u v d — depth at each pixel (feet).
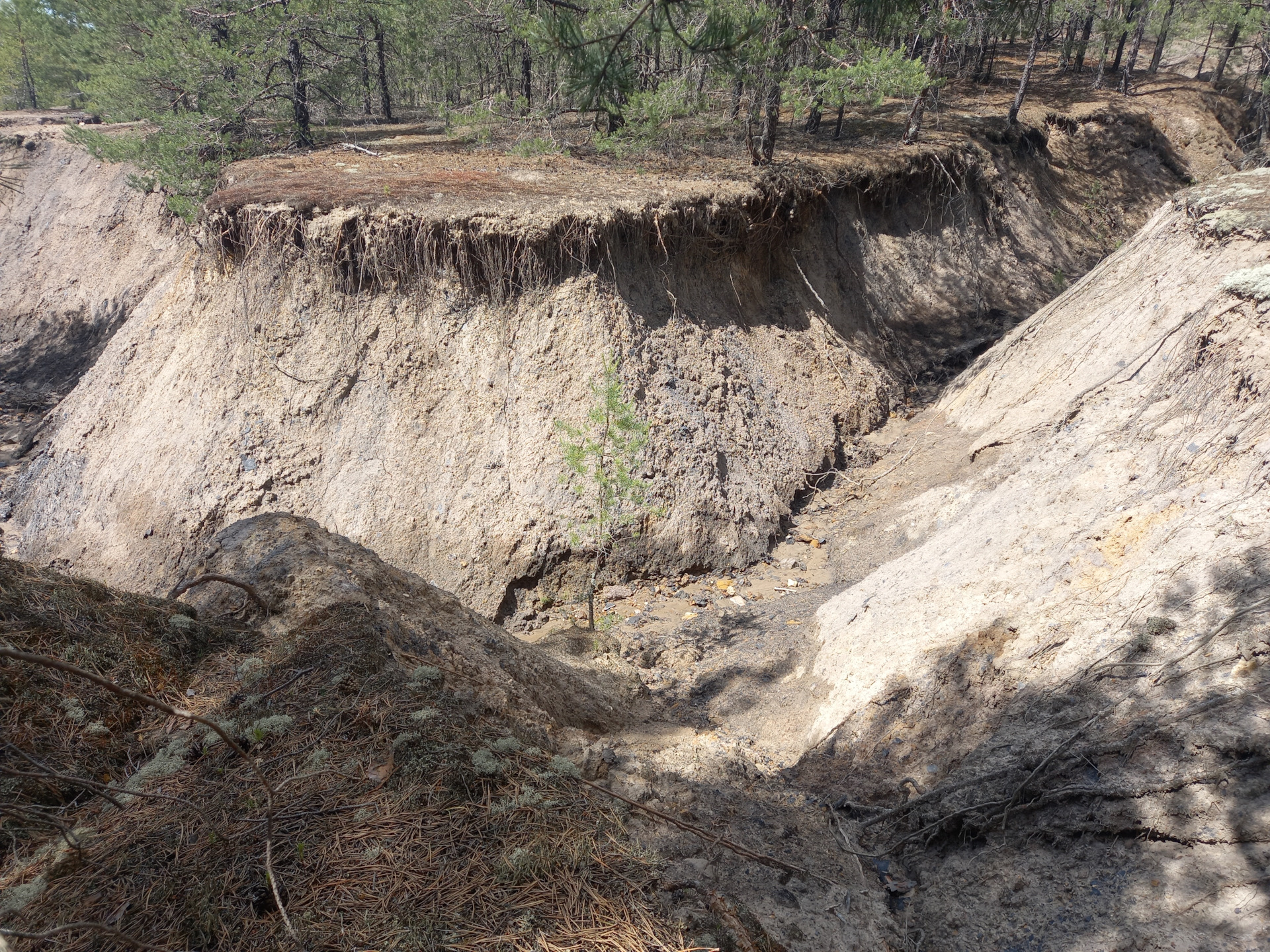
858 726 22.85
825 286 52.16
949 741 20.57
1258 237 30.30
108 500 41.93
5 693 12.26
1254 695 15.34
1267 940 12.28
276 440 39.99
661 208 42.70
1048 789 16.78
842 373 48.24
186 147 56.24
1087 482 25.09
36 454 53.78
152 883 9.95
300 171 48.75
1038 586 22.47
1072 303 41.01
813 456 43.39
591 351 39.32
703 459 39.11
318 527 21.67
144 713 13.41
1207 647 16.92
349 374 40.45
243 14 60.34
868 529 36.76
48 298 80.74
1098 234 74.54
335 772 12.01
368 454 39.32
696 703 27.81
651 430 38.63
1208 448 22.43
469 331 40.42
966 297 59.98
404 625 18.35
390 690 13.97
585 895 10.45
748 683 27.76
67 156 88.79
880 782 20.89
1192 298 31.68
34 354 77.25
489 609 36.22
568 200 42.39
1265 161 83.30
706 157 54.44
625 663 30.40
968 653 21.95
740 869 15.39
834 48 45.85
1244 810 13.93
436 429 39.45
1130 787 15.57
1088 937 14.16
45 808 11.10
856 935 14.85
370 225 40.11
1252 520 18.89
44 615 13.84
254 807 11.26
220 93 58.70
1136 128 82.99
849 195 55.77
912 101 62.34
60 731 12.26
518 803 11.76
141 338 47.01
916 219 61.05
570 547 36.65
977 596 23.66
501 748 13.09
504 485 37.93
